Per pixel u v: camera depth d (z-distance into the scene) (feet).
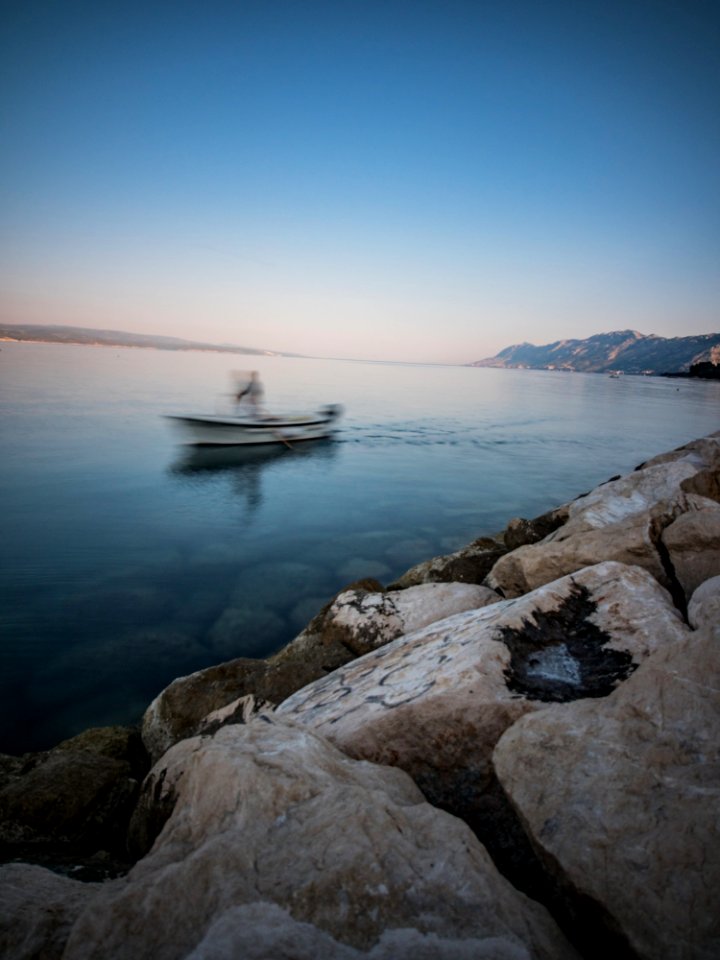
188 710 16.92
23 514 46.26
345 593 21.57
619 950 6.09
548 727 8.60
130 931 5.69
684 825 6.60
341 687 13.41
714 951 5.52
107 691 22.18
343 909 5.78
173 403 125.70
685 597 15.64
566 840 6.97
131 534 42.60
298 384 233.35
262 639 26.61
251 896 5.91
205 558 37.91
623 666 10.90
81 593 31.50
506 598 20.51
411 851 6.54
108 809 12.45
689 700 8.24
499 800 9.47
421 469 73.51
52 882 7.69
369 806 7.11
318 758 8.87
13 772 14.80
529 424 132.26
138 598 31.01
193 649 25.49
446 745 10.10
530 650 11.84
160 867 6.81
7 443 74.02
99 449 73.31
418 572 28.25
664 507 18.29
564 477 72.23
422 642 14.16
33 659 24.43
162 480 60.18
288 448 82.17
